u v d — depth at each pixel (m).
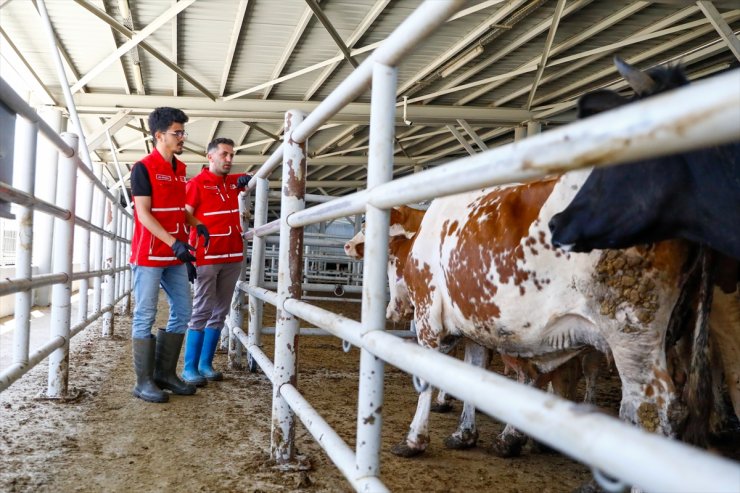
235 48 9.30
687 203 1.96
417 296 3.70
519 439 3.53
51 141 3.72
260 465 3.10
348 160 16.89
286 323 3.12
